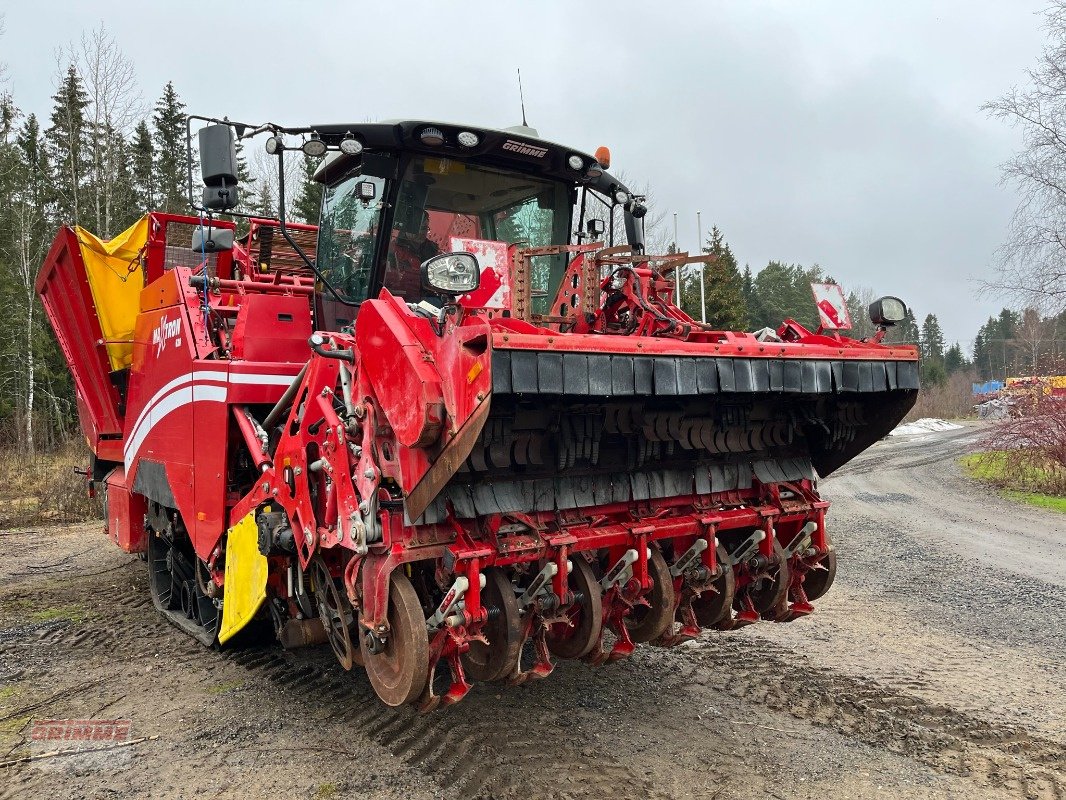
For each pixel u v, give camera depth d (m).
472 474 3.61
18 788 3.66
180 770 3.81
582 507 3.95
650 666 5.23
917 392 4.56
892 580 8.13
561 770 3.76
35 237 28.20
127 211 28.03
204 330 5.24
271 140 4.24
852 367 4.22
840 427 4.92
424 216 4.86
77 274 6.98
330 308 5.28
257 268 7.02
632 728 4.25
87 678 5.12
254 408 4.96
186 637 5.96
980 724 4.38
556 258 5.42
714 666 5.27
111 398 7.30
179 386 5.40
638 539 3.96
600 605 3.86
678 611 4.36
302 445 3.99
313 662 5.32
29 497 14.19
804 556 4.74
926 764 3.89
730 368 3.70
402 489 3.29
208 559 5.02
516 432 3.68
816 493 4.88
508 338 2.99
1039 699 4.78
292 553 4.38
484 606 3.66
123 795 3.58
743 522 4.39
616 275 4.86
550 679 4.94
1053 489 15.33
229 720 4.39
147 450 6.12
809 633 6.12
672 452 4.23
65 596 7.37
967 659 5.55
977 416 50.88
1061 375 16.33
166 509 6.00
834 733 4.24
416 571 3.76
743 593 4.61
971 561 9.12
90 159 27.22
